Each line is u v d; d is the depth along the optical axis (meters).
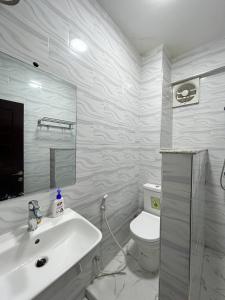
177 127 1.89
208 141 1.67
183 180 0.63
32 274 0.65
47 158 0.90
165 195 0.68
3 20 0.69
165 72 1.75
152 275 1.31
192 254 0.71
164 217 0.69
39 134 0.86
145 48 1.74
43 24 0.83
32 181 0.83
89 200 1.19
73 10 1.00
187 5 1.21
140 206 1.91
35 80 0.82
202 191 1.29
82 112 1.09
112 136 1.41
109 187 1.40
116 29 1.41
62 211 0.92
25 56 0.77
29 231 0.74
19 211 0.77
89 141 1.17
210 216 1.64
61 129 0.97
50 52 0.87
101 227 1.33
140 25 1.42
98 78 1.22
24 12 0.75
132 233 1.31
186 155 0.62
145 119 1.82
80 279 1.13
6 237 0.69
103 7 1.24
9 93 0.73
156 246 1.22
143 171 1.87
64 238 0.85
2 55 0.69
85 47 1.09
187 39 1.60
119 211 1.57
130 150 1.71
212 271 1.33
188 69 1.79
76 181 1.07
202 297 1.10
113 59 1.38
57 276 0.54
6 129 0.73
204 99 1.69
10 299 0.54
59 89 0.94
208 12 1.27
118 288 1.19
